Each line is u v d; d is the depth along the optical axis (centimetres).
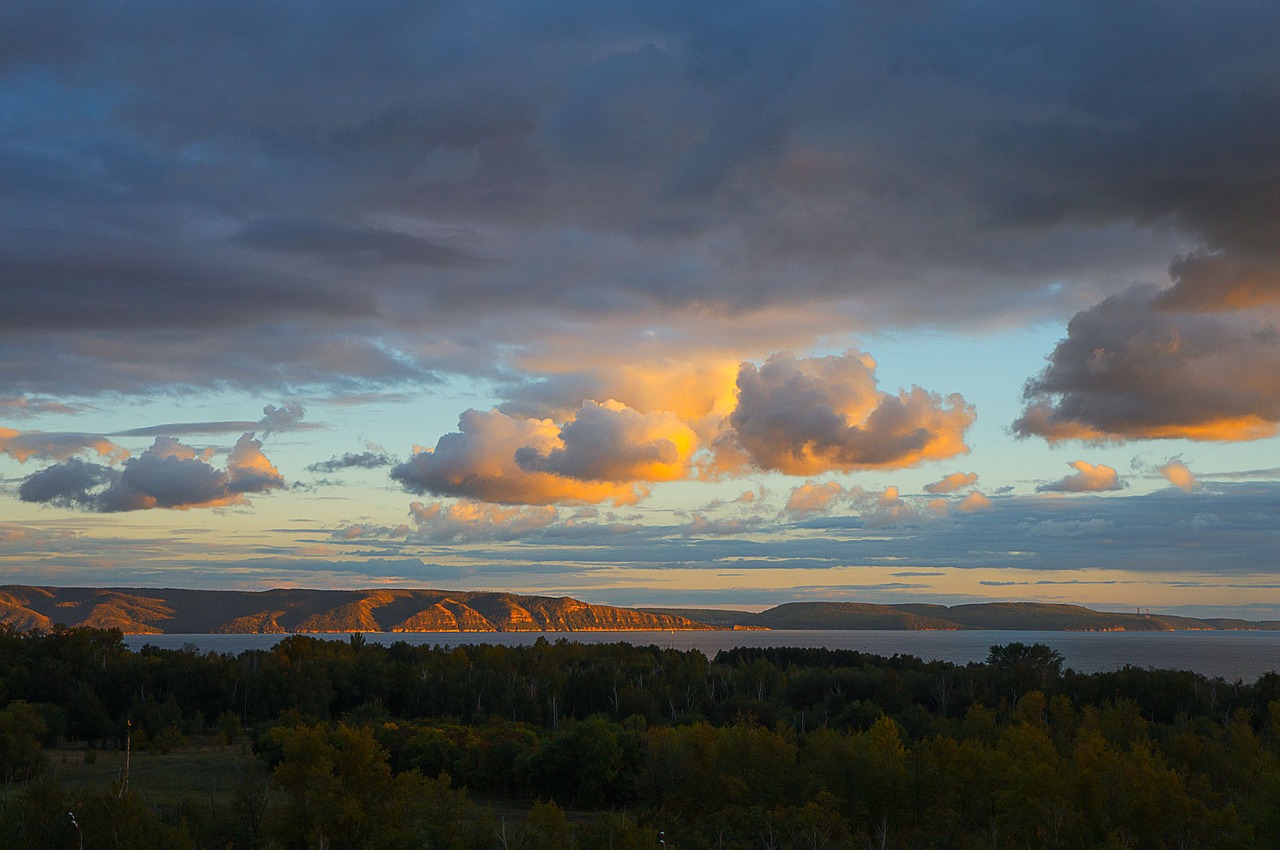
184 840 5762
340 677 16538
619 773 9631
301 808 6316
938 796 7681
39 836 5531
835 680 14538
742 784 7944
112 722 15088
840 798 7606
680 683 15812
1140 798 6462
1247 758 8819
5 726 9462
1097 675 14262
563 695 15350
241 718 15788
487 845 6384
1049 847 6444
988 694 13812
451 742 10744
